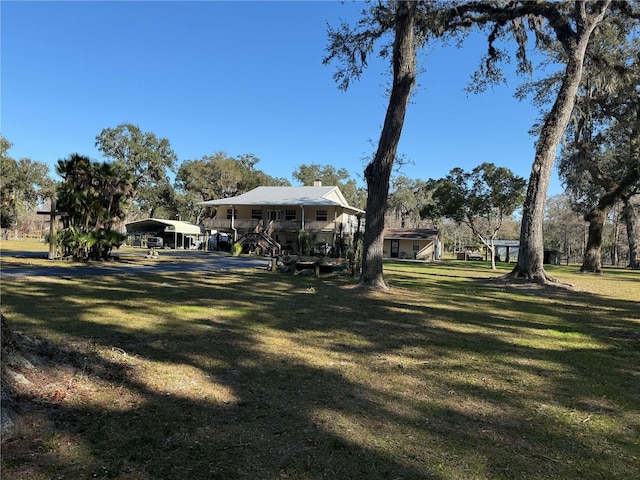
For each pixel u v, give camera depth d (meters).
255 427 2.94
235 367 4.30
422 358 4.96
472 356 5.11
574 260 60.53
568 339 6.26
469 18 15.93
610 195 24.34
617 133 25.62
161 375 3.88
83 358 4.02
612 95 21.66
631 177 23.58
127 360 4.23
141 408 3.13
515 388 4.00
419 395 3.72
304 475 2.35
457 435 2.94
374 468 2.46
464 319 7.68
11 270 13.87
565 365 4.83
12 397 2.89
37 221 67.88
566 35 14.84
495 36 17.17
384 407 3.41
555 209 64.56
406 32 11.20
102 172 20.33
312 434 2.86
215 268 18.12
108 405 3.13
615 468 2.54
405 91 11.36
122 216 21.56
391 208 66.25
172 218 61.28
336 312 7.96
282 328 6.33
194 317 6.88
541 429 3.09
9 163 48.88
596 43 18.53
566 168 30.19
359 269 15.85
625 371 4.64
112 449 2.53
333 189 41.03
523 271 14.88
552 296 11.99
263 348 5.11
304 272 16.11
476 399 3.67
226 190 56.44
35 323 5.80
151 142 55.62
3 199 38.91
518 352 5.38
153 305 7.89
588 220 25.25
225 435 2.79
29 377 3.22
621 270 31.30
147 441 2.65
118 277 12.98
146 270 16.08
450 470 2.46
